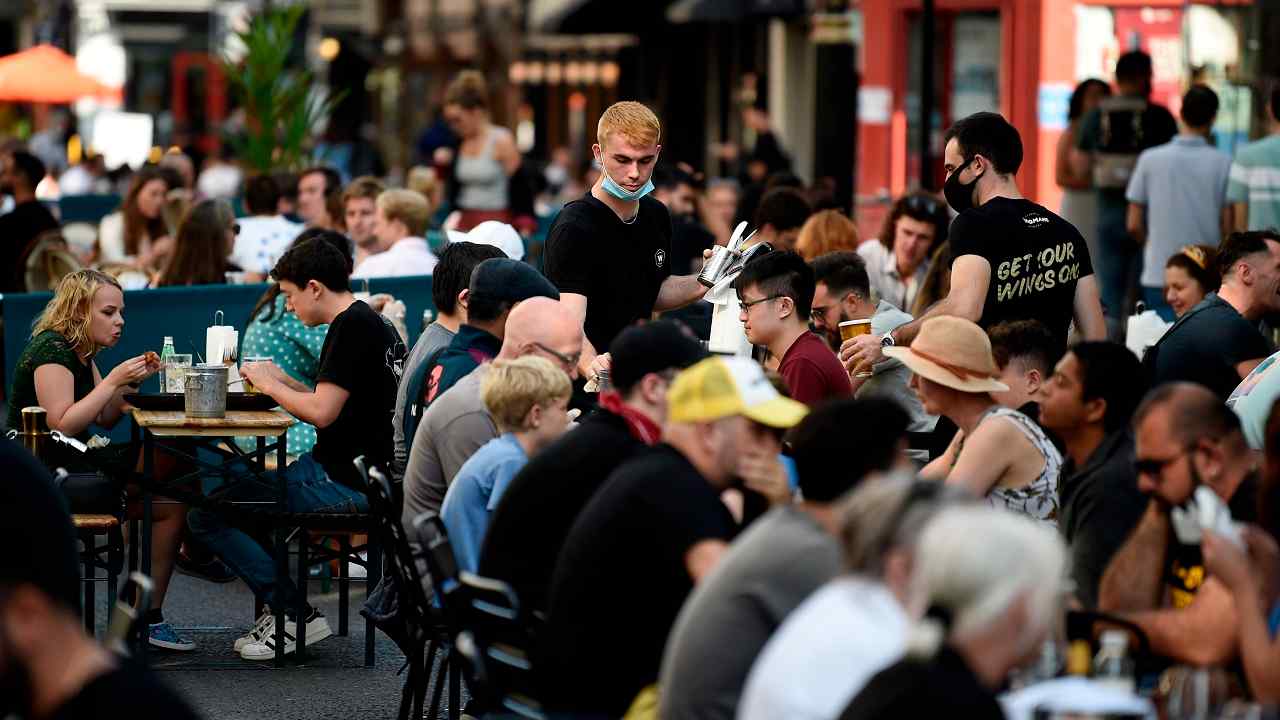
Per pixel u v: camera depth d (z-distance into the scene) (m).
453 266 20.28
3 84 60.06
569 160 82.44
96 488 20.44
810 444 12.11
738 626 11.53
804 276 19.56
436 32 90.75
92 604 21.61
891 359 20.38
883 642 9.93
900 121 50.62
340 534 22.84
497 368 16.69
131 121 61.84
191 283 29.09
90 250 42.88
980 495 16.05
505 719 14.32
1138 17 48.00
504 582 14.66
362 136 87.25
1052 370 17.70
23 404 21.89
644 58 78.75
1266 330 25.45
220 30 96.12
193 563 23.05
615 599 12.86
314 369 23.47
